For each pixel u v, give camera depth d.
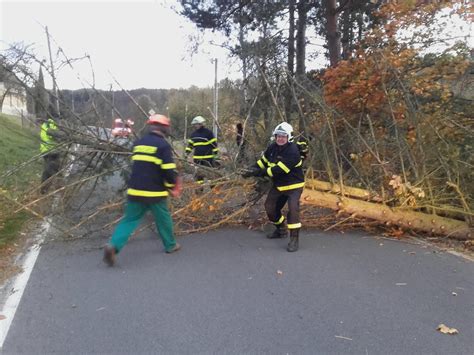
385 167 6.81
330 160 7.35
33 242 5.89
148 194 5.02
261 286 4.50
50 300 4.12
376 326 3.69
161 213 5.30
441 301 4.20
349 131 7.50
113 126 6.78
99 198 7.14
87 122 6.85
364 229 6.87
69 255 5.41
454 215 6.74
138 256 5.40
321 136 7.05
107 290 4.36
